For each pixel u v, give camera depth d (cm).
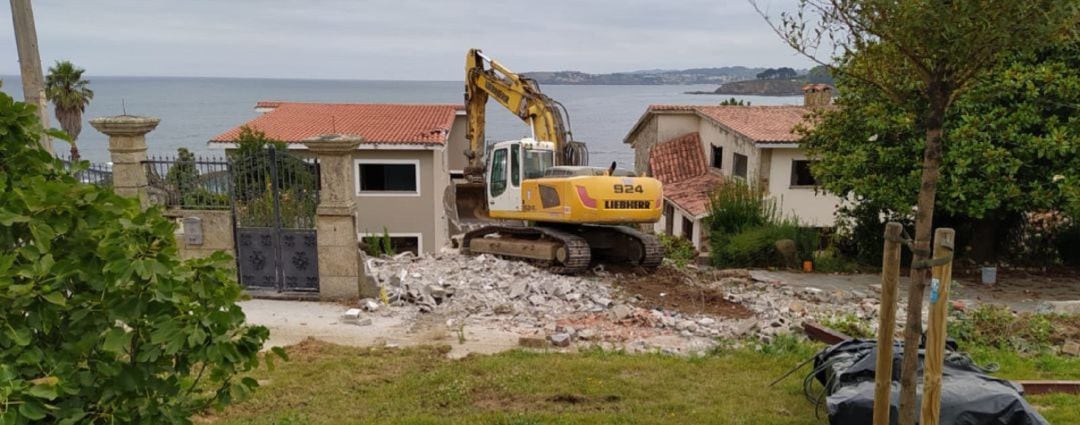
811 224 2045
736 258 1652
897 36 350
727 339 877
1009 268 1583
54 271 288
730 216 1753
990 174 1247
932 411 395
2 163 324
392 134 2273
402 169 2269
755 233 1653
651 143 2780
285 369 729
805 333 904
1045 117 1266
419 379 692
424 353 799
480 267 1253
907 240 398
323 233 1048
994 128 1243
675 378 700
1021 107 1231
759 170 2075
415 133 2295
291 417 586
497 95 1611
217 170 1058
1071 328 916
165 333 308
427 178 2255
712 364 750
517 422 575
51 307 289
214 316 326
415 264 1285
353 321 951
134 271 295
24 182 313
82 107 3528
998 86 1209
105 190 312
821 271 1591
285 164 1056
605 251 1475
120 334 304
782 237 1642
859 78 399
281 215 1063
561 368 724
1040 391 661
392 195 2255
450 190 1723
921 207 381
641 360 759
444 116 2608
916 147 1306
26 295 282
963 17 324
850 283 1438
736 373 720
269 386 670
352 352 800
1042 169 1266
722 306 1123
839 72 405
